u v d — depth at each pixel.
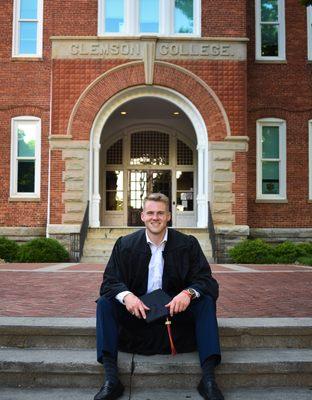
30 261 14.69
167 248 4.41
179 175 21.62
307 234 18.14
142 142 21.69
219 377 4.20
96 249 15.46
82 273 10.42
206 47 16.95
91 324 4.70
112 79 16.81
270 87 18.62
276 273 10.66
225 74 16.94
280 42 18.91
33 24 18.72
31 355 4.37
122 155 21.61
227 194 16.62
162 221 4.34
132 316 4.34
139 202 21.55
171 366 4.14
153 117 20.91
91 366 4.17
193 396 3.94
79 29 16.98
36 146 18.19
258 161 18.34
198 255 4.43
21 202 18.02
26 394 3.98
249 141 18.38
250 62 18.67
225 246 16.30
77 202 16.44
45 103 18.34
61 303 6.25
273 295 7.13
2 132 18.22
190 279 4.40
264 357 4.34
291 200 18.33
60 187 16.50
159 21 17.39
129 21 17.14
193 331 4.44
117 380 3.86
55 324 4.69
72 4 17.02
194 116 17.19
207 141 16.80
